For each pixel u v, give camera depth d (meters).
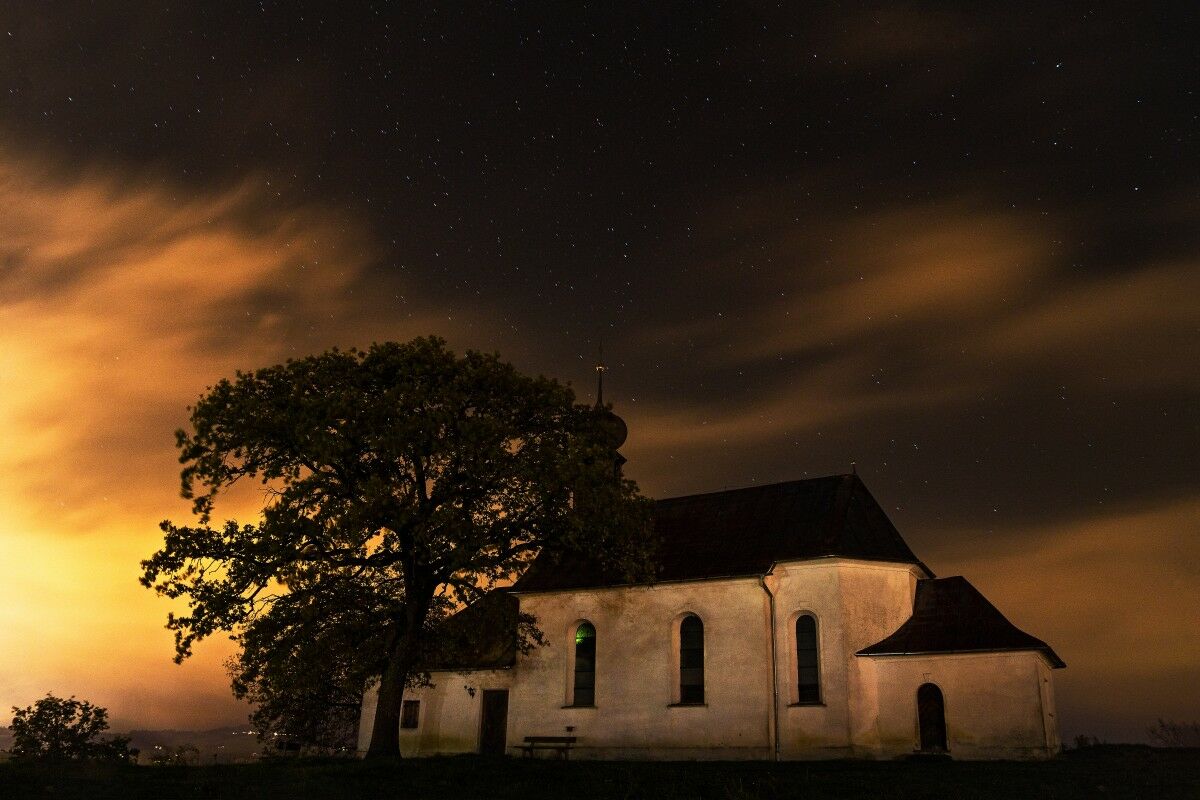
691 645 36.19
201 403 29.58
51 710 37.19
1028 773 24.17
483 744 38.69
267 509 28.00
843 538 35.03
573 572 39.34
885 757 32.22
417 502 30.33
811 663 34.06
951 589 34.66
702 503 40.28
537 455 30.75
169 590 28.59
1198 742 58.78
